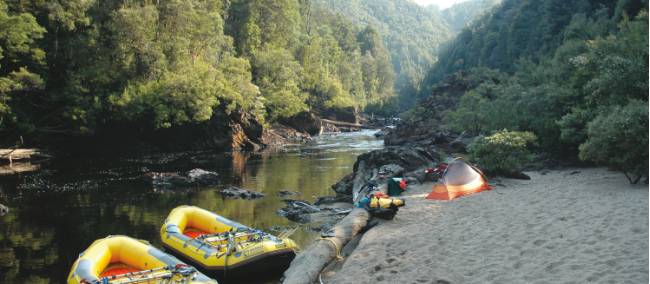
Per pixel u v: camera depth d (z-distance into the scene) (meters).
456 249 7.70
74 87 32.28
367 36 128.75
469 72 46.03
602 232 7.51
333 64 87.12
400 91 147.25
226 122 37.62
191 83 35.19
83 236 11.78
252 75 53.12
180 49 38.50
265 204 15.27
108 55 34.91
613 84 14.50
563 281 5.73
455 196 10.06
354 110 72.12
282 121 52.28
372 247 8.39
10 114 29.22
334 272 7.88
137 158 30.98
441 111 40.41
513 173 14.81
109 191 18.06
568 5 62.69
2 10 29.67
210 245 8.80
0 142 30.58
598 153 12.46
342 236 8.96
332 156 30.36
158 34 38.09
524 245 7.41
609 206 9.43
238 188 17.61
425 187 14.23
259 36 59.12
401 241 8.57
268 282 8.28
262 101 47.50
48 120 32.97
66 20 32.34
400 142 37.03
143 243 8.83
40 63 30.59
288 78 54.56
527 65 39.03
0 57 27.70
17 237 11.74
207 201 15.91
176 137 36.91
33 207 15.23
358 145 39.00
